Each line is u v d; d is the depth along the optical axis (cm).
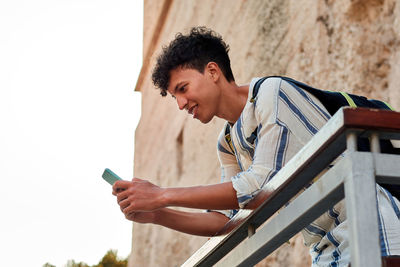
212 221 236
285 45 622
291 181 145
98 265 1830
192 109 222
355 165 120
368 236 115
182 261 911
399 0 473
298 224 145
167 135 1028
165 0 1079
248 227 173
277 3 656
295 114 190
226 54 225
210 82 219
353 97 204
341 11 526
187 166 911
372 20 497
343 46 517
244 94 220
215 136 816
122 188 202
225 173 239
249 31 712
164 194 195
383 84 472
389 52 476
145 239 1082
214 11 845
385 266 128
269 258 558
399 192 185
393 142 185
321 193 131
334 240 183
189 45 220
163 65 222
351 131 122
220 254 199
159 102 1102
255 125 200
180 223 234
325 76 534
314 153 132
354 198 118
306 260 501
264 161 186
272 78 198
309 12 580
